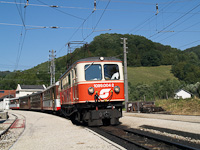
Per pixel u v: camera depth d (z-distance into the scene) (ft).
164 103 76.13
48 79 197.67
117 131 36.24
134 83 233.55
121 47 198.39
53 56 134.62
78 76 41.57
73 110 49.08
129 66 264.72
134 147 24.48
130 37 261.24
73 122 53.36
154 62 269.03
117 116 41.55
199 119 42.80
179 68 253.24
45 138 32.91
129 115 62.90
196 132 30.66
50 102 85.51
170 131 32.83
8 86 297.12
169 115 54.03
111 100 41.27
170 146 24.31
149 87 161.38
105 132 35.50
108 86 41.47
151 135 31.27
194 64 276.82
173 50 315.17
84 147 25.16
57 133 37.19
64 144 27.53
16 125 55.88
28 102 145.69
